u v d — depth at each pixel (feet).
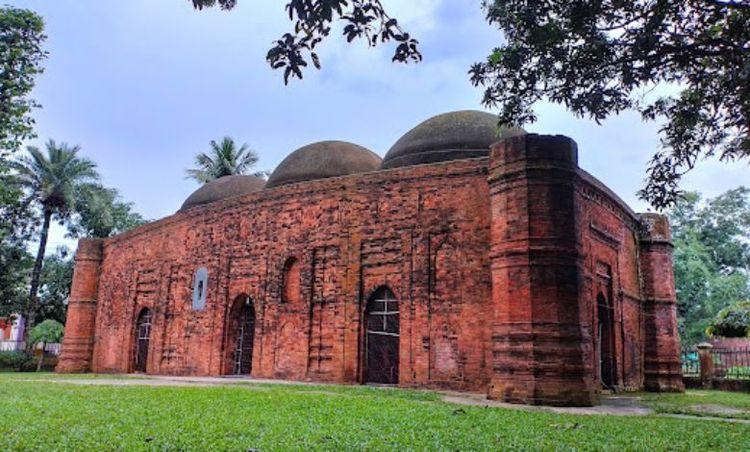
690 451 17.97
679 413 30.66
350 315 45.14
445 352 40.09
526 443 18.34
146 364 63.77
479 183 41.24
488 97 18.15
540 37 16.26
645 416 28.12
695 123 18.34
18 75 43.93
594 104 16.28
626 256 50.90
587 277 42.01
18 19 43.14
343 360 44.78
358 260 45.68
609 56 15.81
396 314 43.98
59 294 109.09
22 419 22.13
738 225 109.91
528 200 35.06
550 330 33.12
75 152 98.37
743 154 18.88
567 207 34.99
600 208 46.09
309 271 48.44
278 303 50.11
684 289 97.30
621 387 46.14
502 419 24.03
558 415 26.37
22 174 91.91
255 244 53.31
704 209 113.50
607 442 19.11
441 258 41.75
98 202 101.19
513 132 47.55
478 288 39.63
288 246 50.62
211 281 56.34
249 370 53.88
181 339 58.18
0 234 85.97
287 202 51.55
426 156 47.57
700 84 18.04
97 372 69.51
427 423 22.27
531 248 34.27
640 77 15.44
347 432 19.83
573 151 36.17
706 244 110.63
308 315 47.55
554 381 32.27
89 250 74.13
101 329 70.85
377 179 46.01
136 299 65.77
